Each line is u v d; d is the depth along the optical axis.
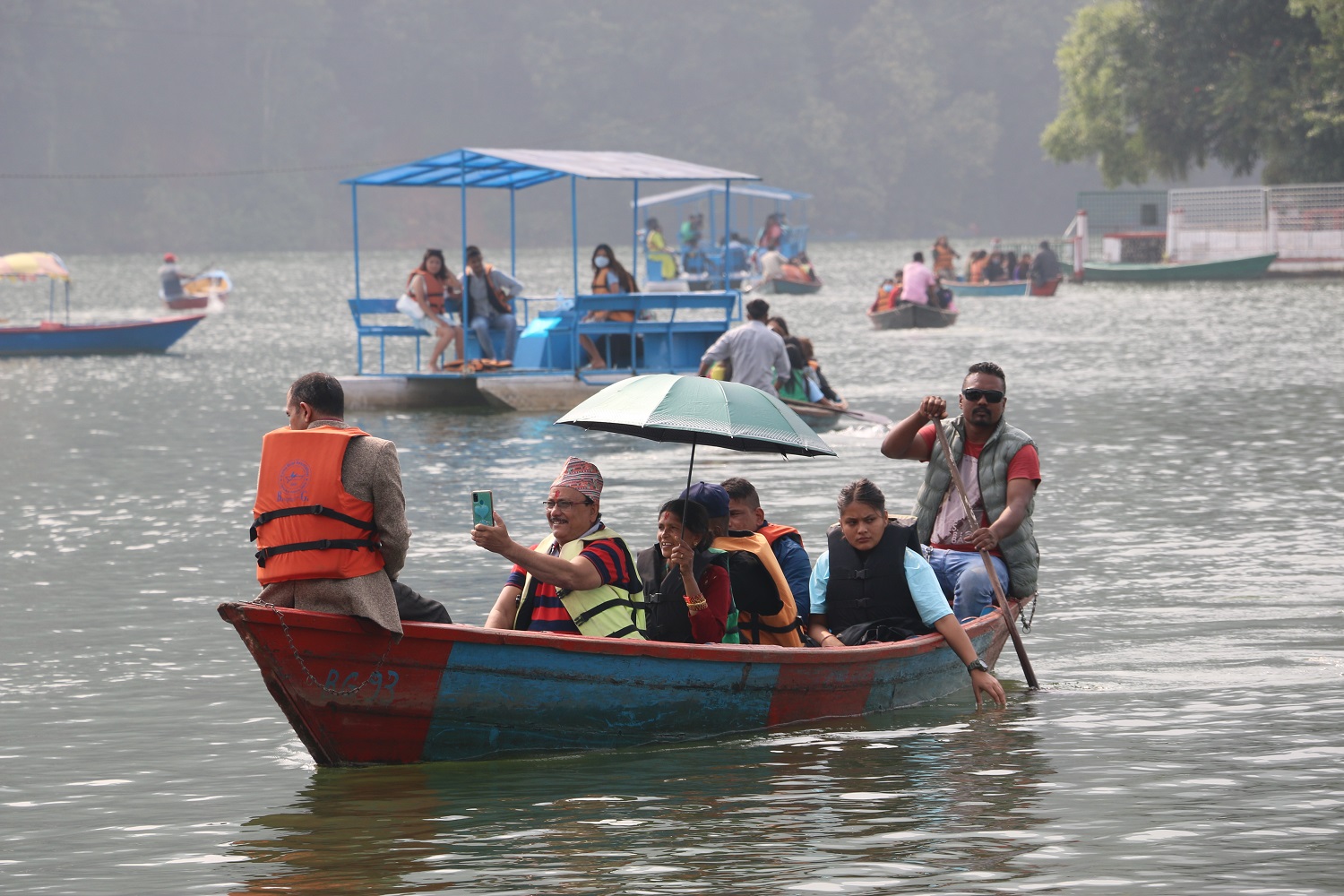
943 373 102.25
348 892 20.88
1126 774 25.48
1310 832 22.52
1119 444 65.31
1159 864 21.38
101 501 56.19
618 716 27.47
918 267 143.12
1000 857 21.75
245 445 72.19
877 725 29.05
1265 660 32.72
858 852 22.02
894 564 30.84
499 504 53.34
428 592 40.09
